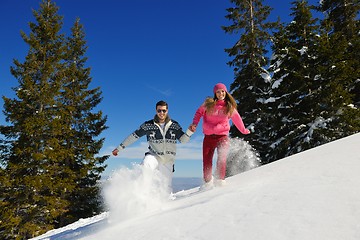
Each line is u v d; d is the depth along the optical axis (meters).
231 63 18.92
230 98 4.36
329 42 14.74
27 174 16.05
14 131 16.16
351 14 18.83
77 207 18.38
